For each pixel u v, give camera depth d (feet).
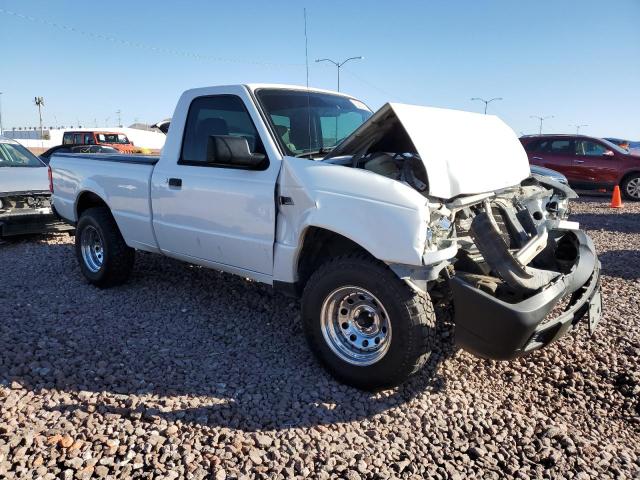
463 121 13.38
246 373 12.34
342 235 11.57
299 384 11.86
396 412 10.90
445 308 15.38
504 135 14.85
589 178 50.08
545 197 16.01
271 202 12.58
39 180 26.45
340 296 11.60
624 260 23.34
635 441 10.38
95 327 14.78
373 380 11.21
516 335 10.00
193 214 14.57
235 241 13.61
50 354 12.87
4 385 11.32
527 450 9.86
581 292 13.04
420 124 11.47
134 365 12.53
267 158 12.91
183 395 11.21
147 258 21.97
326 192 11.44
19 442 9.37
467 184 11.47
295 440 9.79
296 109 14.19
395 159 12.75
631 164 48.52
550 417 11.10
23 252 24.13
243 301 17.02
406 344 10.66
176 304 16.76
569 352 13.65
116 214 17.13
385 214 10.57
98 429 9.84
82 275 20.07
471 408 11.19
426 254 10.22
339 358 11.68
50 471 8.71
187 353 13.30
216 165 14.01
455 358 13.32
